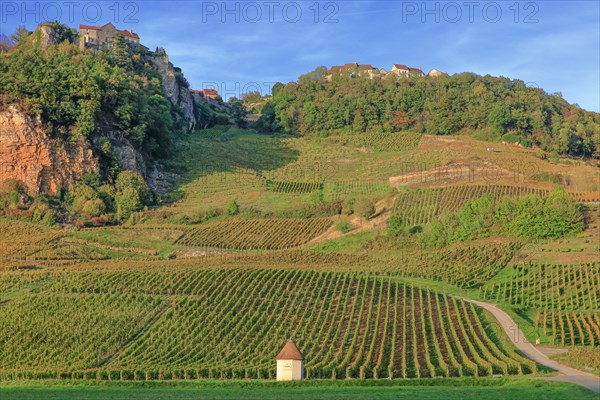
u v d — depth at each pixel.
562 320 97.44
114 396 66.88
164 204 173.62
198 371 79.88
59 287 112.25
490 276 121.50
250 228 157.25
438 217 155.12
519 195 169.12
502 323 98.31
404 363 77.56
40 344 92.19
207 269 122.06
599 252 125.50
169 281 114.75
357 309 105.00
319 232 154.88
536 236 135.62
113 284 113.19
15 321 98.56
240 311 103.12
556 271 117.56
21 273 119.06
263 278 117.00
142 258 138.88
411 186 184.75
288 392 67.62
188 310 103.31
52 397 66.62
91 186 168.38
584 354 79.44
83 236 147.62
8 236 144.25
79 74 179.88
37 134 165.88
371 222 157.50
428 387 68.75
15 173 164.38
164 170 195.00
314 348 88.50
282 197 183.00
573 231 135.25
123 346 92.81
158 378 79.38
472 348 84.44
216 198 180.50
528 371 76.50
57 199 163.50
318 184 193.75
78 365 84.81
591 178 183.38
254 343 92.50
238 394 66.81
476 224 141.12
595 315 97.94
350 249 144.12
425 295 112.25
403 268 126.25
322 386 70.88
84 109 174.00
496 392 64.50
